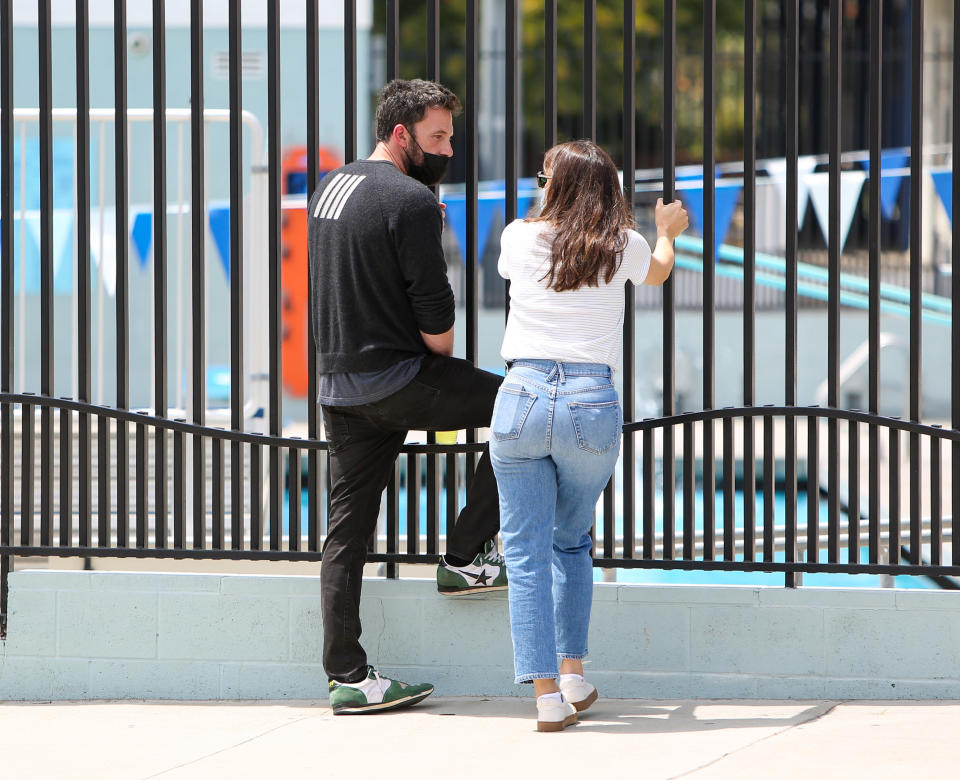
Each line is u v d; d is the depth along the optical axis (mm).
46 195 14070
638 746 11383
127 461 14258
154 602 14094
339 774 10836
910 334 12961
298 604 13883
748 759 10836
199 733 12555
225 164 20812
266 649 13945
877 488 13156
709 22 13047
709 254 13203
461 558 13320
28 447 14211
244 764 11320
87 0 13922
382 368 12344
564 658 12516
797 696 13219
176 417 17703
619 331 11859
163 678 14102
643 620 13461
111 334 19922
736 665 13305
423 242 11945
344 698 12844
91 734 12641
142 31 21859
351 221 12133
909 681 13031
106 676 14172
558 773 10578
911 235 12859
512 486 11711
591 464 11594
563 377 11422
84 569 17156
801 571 13203
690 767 10625
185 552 14039
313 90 13656
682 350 29484
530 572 11750
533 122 34500
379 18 39906
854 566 13133
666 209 12641
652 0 45344
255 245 17656
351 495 12852
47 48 13961
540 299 11562
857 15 32438
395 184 12086
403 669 13742
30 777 11180
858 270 29469
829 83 12930
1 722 13250
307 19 13586
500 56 34406
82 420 14141
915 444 13039
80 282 14125
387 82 13570
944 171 26047
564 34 44938
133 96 21797
